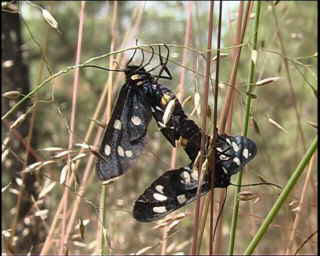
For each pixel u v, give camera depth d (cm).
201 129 20
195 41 27
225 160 19
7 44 42
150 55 21
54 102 22
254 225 26
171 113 20
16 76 42
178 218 22
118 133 21
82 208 27
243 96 22
